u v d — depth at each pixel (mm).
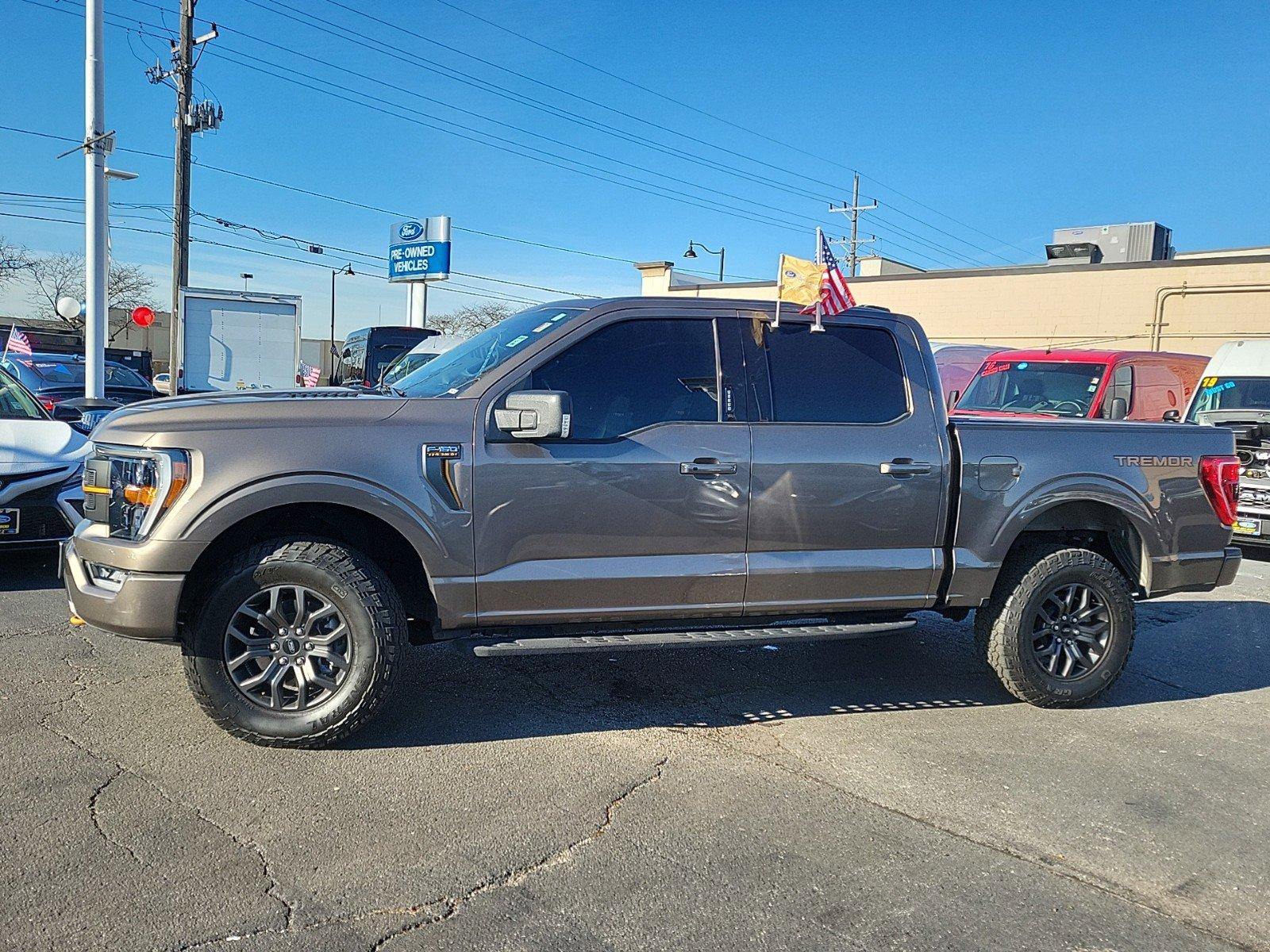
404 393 4551
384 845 3307
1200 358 13844
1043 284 25938
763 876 3209
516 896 3018
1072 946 2877
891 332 4926
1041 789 4043
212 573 3986
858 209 48312
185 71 24656
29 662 5059
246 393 4520
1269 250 32062
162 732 4199
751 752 4324
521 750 4219
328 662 4109
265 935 2742
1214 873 3383
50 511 6680
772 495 4547
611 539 4348
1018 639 4965
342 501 3973
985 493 4902
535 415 4027
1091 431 5172
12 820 3369
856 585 4734
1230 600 8102
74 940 2678
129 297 60125
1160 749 4586
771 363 4680
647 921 2904
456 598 4180
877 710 4984
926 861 3369
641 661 5656
